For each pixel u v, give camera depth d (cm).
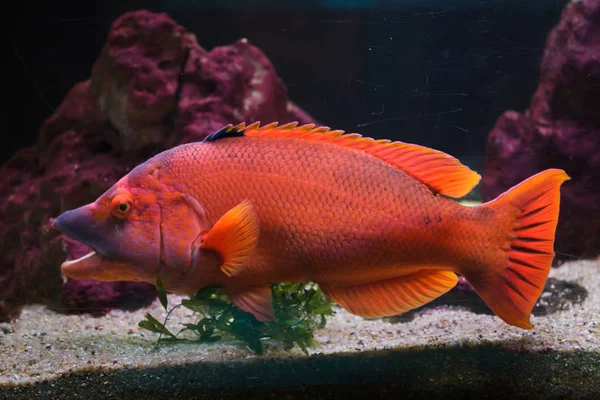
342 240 69
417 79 102
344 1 117
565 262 108
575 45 105
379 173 70
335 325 91
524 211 70
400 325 90
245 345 79
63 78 111
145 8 113
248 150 70
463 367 72
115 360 76
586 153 107
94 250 72
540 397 68
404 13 101
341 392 69
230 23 127
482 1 101
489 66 102
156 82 105
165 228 70
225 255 68
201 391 69
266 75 125
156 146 107
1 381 72
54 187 107
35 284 103
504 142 112
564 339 78
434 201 69
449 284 72
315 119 137
